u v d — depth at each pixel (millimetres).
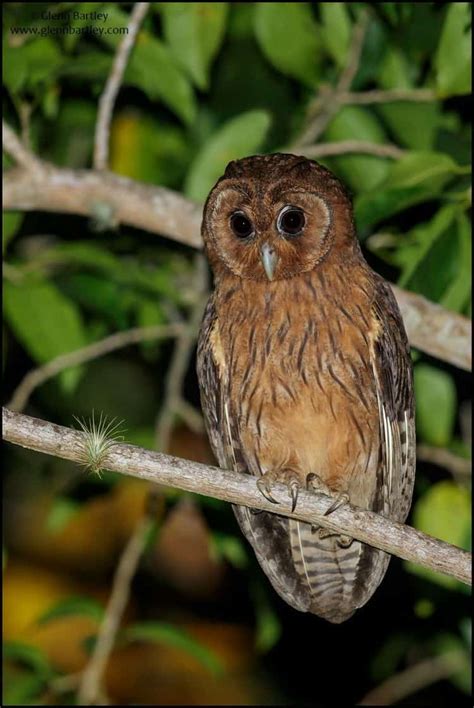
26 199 12008
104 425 8078
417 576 12961
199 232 11969
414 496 13141
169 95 11906
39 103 13172
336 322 9930
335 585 10125
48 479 15602
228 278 10227
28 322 12172
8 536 15891
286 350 9953
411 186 10766
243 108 14047
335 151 12305
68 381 12469
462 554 8031
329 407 10008
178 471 8125
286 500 8320
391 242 12727
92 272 13188
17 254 14281
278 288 9961
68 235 14367
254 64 13977
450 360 11648
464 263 11312
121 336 12734
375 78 12984
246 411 10211
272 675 15578
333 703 15234
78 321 12281
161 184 13977
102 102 11852
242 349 10086
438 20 12617
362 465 10156
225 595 16125
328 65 13391
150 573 16156
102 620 12789
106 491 13172
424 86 13172
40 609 15930
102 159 12070
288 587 10336
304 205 9969
